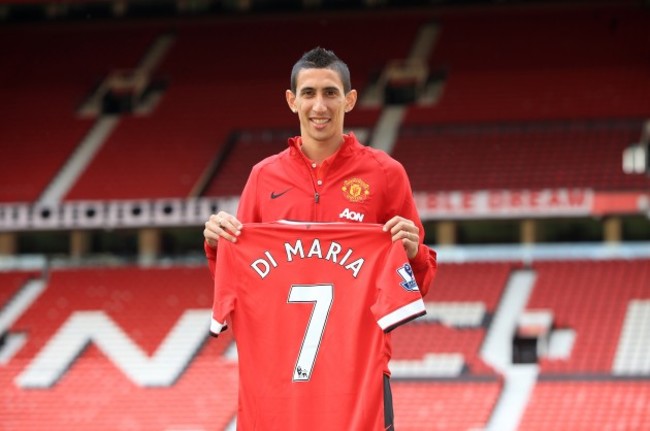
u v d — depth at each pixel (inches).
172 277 1298.0
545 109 1373.0
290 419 225.1
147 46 1583.4
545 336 1152.2
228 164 1364.4
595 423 986.1
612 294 1193.4
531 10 1549.0
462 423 997.2
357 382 224.1
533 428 987.9
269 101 1455.5
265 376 227.3
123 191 1321.4
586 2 1535.4
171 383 1116.5
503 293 1209.4
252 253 230.4
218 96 1476.4
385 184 230.1
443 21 1560.0
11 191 1333.7
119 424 1048.2
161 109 1467.8
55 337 1203.9
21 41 1598.2
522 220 1280.8
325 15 1583.4
